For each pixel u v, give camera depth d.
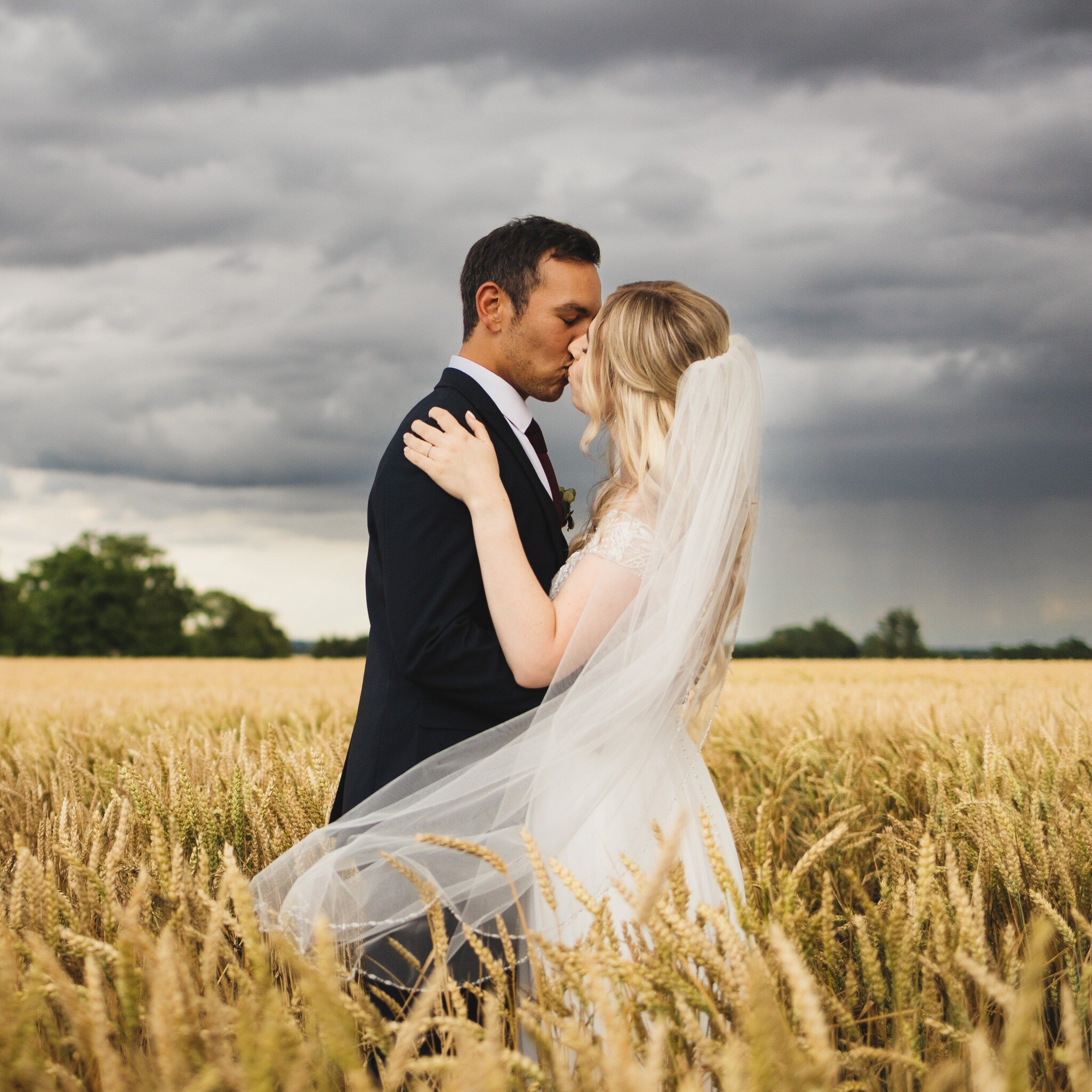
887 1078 1.42
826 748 4.35
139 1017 1.29
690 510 1.92
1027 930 1.96
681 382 2.00
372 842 1.90
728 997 1.24
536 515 2.14
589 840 1.88
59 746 4.34
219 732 5.43
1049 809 2.51
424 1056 1.69
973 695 7.02
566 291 2.16
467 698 1.96
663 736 1.98
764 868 1.63
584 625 1.91
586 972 1.25
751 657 45.94
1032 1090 1.51
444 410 2.06
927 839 1.43
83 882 1.83
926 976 1.39
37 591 76.81
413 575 1.96
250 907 1.28
